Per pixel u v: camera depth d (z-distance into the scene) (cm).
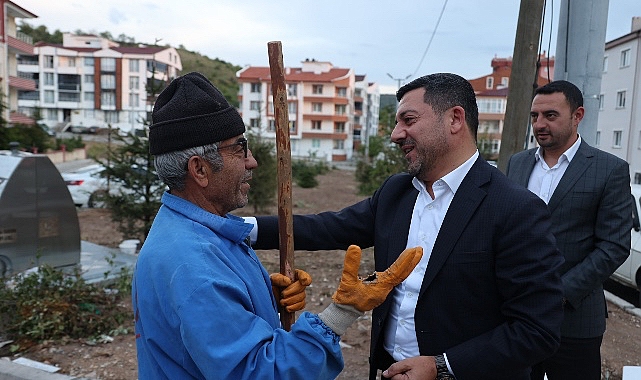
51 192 589
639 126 2723
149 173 757
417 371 163
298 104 5822
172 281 135
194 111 151
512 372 161
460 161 178
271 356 134
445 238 173
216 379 129
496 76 5531
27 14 3303
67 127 6112
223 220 155
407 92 180
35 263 575
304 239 212
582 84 410
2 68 3058
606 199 256
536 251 162
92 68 6350
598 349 265
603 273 250
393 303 187
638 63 2738
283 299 178
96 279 561
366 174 1731
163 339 139
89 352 419
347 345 441
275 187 1304
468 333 171
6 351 421
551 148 274
